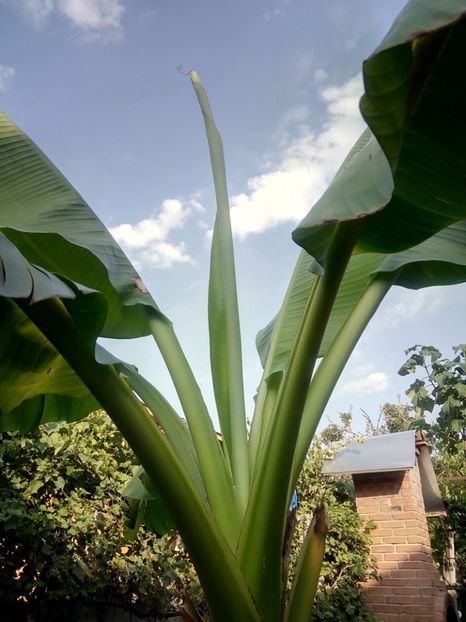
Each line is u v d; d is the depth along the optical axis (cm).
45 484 300
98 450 341
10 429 204
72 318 137
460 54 89
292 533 147
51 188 184
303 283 208
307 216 112
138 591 316
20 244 173
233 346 173
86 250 177
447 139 100
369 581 479
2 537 260
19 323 155
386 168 99
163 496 126
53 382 185
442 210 115
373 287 170
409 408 1259
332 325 199
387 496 504
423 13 75
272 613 126
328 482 542
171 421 160
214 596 123
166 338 165
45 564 270
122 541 315
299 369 127
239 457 157
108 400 129
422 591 460
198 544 123
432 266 182
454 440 533
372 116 86
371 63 79
